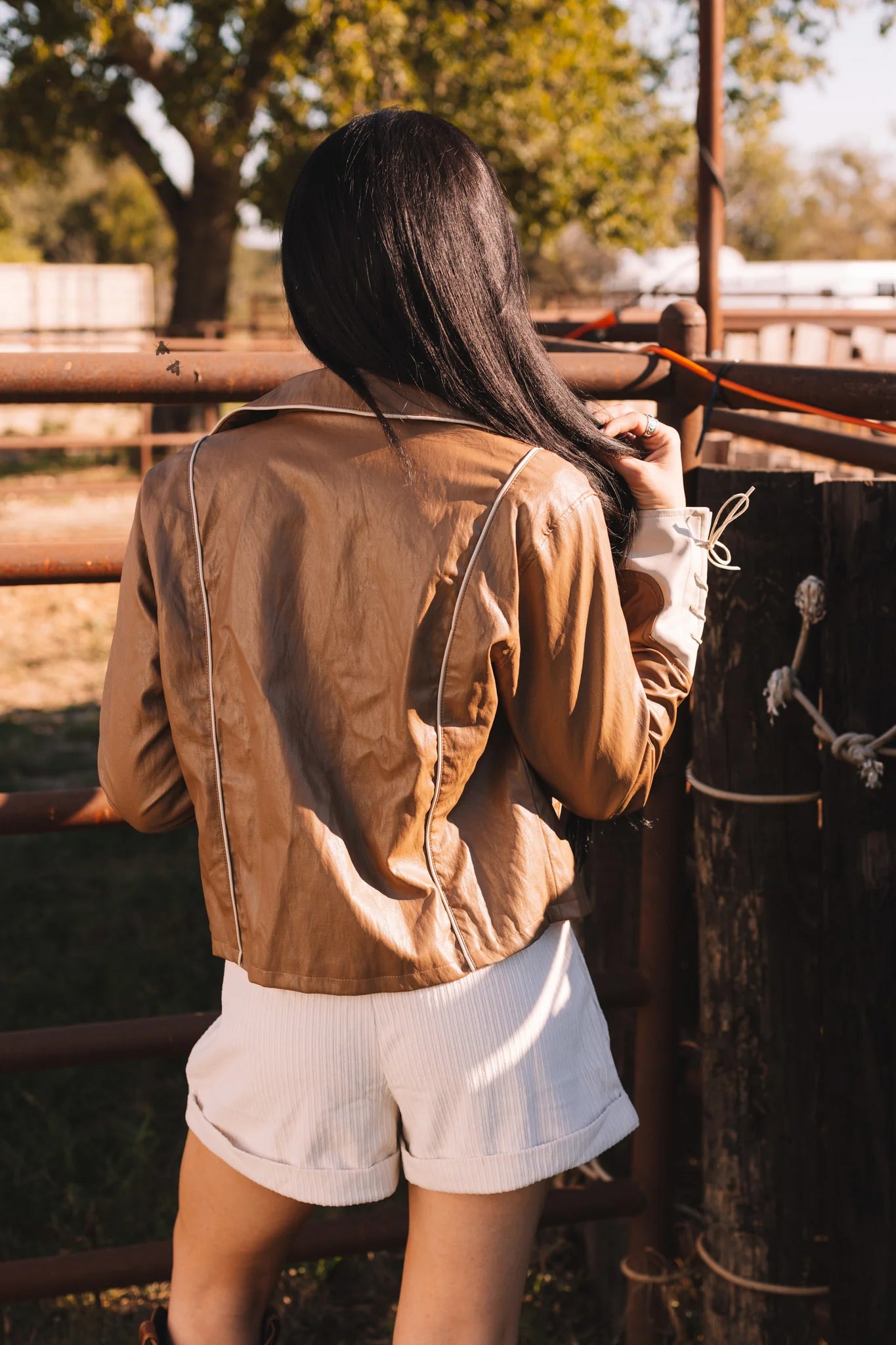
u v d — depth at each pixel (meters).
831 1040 1.80
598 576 1.12
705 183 2.25
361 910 1.12
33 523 10.64
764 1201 1.90
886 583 1.64
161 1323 1.33
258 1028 1.20
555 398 1.17
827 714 1.74
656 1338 2.11
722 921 1.88
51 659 7.43
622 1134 1.24
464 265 1.12
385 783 1.13
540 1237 2.60
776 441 2.50
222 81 14.23
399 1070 1.16
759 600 1.77
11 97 15.29
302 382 1.21
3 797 1.72
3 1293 1.81
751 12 16.08
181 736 1.20
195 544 1.19
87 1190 2.76
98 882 4.46
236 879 1.19
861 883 1.71
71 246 46.97
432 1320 1.18
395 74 12.80
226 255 16.97
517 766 1.19
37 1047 1.76
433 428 1.13
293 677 1.14
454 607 1.10
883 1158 1.74
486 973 1.15
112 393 1.60
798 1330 1.94
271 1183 1.21
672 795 1.99
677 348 1.83
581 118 15.62
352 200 1.11
